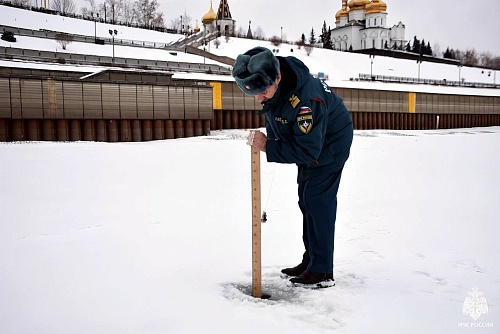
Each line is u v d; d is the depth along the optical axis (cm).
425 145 1902
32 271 328
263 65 265
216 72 3925
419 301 274
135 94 2367
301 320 246
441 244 413
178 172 976
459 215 544
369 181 858
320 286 302
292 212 576
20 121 2052
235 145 1756
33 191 716
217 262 356
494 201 639
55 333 227
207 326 236
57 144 1656
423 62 8450
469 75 8312
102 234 451
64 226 489
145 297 277
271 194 728
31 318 245
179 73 3462
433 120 4369
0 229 473
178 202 645
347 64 7075
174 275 322
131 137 2380
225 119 3055
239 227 486
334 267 349
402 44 10381
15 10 5931
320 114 278
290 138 290
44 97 2092
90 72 2784
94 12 9794
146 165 1079
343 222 511
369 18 9506
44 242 417
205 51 5284
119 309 258
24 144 1658
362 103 3766
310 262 313
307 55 7112
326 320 246
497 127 4778
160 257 369
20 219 524
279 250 397
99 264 347
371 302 273
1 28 4228
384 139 2366
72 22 6284
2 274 321
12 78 2006
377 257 376
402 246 408
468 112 4641
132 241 422
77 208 594
